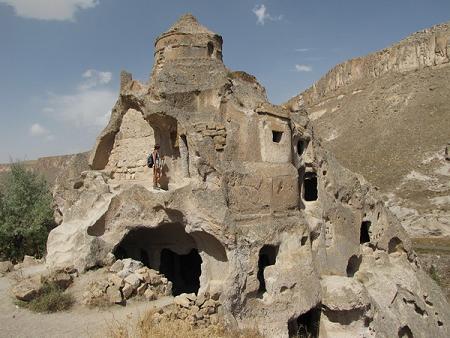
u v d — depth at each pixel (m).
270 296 14.30
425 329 19.77
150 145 17.86
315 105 154.25
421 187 76.88
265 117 15.74
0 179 21.48
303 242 16.19
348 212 20.19
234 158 14.77
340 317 15.94
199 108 15.53
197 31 16.72
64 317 11.51
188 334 10.01
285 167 16.06
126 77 17.72
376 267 21.17
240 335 11.84
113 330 10.22
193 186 13.92
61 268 13.48
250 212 14.55
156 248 17.34
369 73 142.88
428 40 126.00
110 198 15.01
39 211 19.34
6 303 12.41
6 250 18.91
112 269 13.81
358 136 110.44
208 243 14.22
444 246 48.62
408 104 111.50
